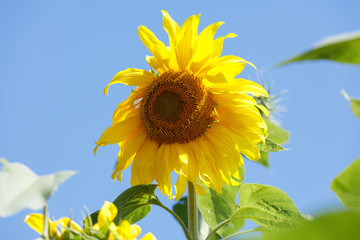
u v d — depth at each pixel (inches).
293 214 25.4
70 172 18.3
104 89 29.0
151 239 20.8
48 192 17.2
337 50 11.0
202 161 28.7
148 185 26.5
